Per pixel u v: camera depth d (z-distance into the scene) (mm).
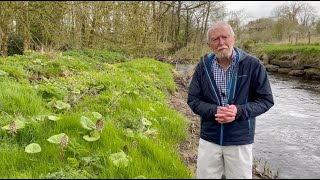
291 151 6324
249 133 3459
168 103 9062
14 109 5984
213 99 3477
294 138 7168
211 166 3582
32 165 4062
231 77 3402
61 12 12508
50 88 7195
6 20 12961
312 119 8922
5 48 14133
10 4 11312
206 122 3570
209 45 3438
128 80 9125
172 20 28328
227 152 3508
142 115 6242
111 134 4934
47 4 11578
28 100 6449
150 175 3836
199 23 30312
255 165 5410
